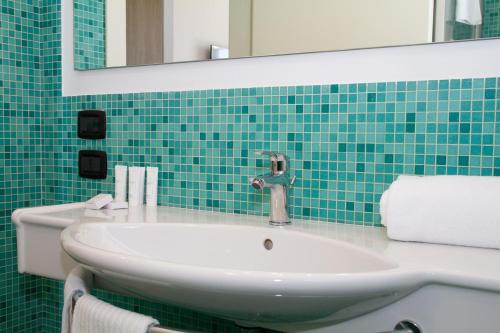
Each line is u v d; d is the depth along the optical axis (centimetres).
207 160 123
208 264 101
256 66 115
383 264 71
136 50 135
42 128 155
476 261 69
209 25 122
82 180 147
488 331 62
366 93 102
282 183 104
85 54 145
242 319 75
